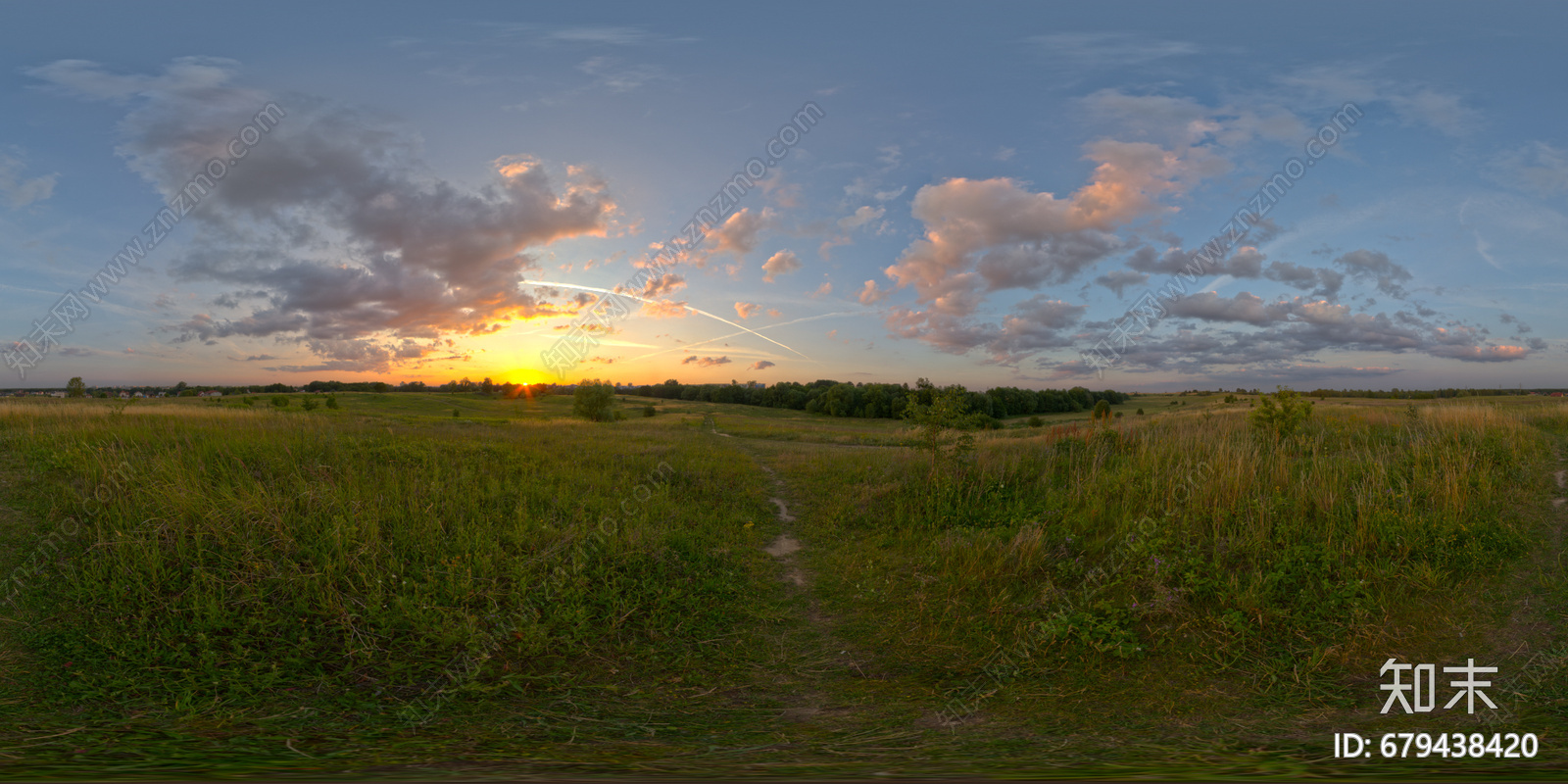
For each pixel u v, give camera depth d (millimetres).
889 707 5730
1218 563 8141
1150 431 15742
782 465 17500
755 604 8141
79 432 12047
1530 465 11656
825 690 6129
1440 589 7391
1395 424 16812
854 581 8969
